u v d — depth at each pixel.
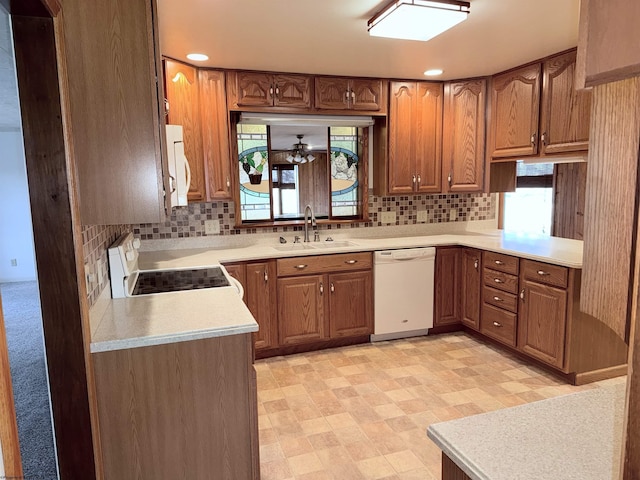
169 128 2.35
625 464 0.49
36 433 2.28
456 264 3.80
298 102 3.44
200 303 1.98
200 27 2.44
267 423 2.47
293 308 3.40
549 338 2.94
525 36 2.70
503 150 3.58
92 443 1.48
